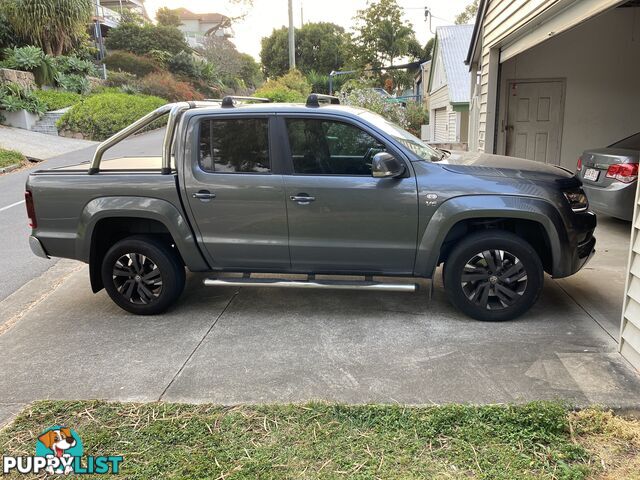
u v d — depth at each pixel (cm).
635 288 358
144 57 3109
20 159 1462
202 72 3416
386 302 491
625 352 371
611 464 270
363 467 271
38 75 2183
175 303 509
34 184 473
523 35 834
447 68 2078
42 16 2202
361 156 437
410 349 398
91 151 1653
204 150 451
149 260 473
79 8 2331
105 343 429
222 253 461
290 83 3291
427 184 421
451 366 370
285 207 439
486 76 1050
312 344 413
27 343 434
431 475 264
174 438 299
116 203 457
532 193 414
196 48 4372
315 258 451
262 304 499
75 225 468
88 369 387
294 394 343
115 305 514
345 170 438
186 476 268
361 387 348
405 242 434
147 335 441
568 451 278
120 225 486
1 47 2231
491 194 414
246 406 329
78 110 1955
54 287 577
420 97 3725
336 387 349
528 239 452
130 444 295
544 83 1056
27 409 332
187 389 354
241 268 468
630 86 1029
